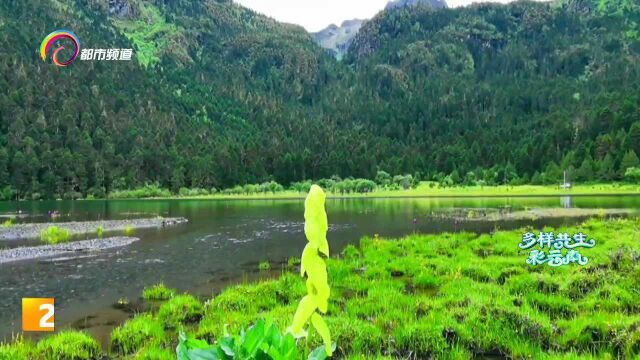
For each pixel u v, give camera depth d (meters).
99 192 126.56
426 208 63.19
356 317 10.37
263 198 122.00
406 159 159.75
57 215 60.25
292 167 155.38
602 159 126.56
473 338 8.94
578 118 176.88
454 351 8.33
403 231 35.00
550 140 157.75
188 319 11.88
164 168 146.00
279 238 33.16
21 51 195.50
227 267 21.38
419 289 14.20
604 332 8.65
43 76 180.12
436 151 173.00
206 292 15.99
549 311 10.69
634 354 7.57
